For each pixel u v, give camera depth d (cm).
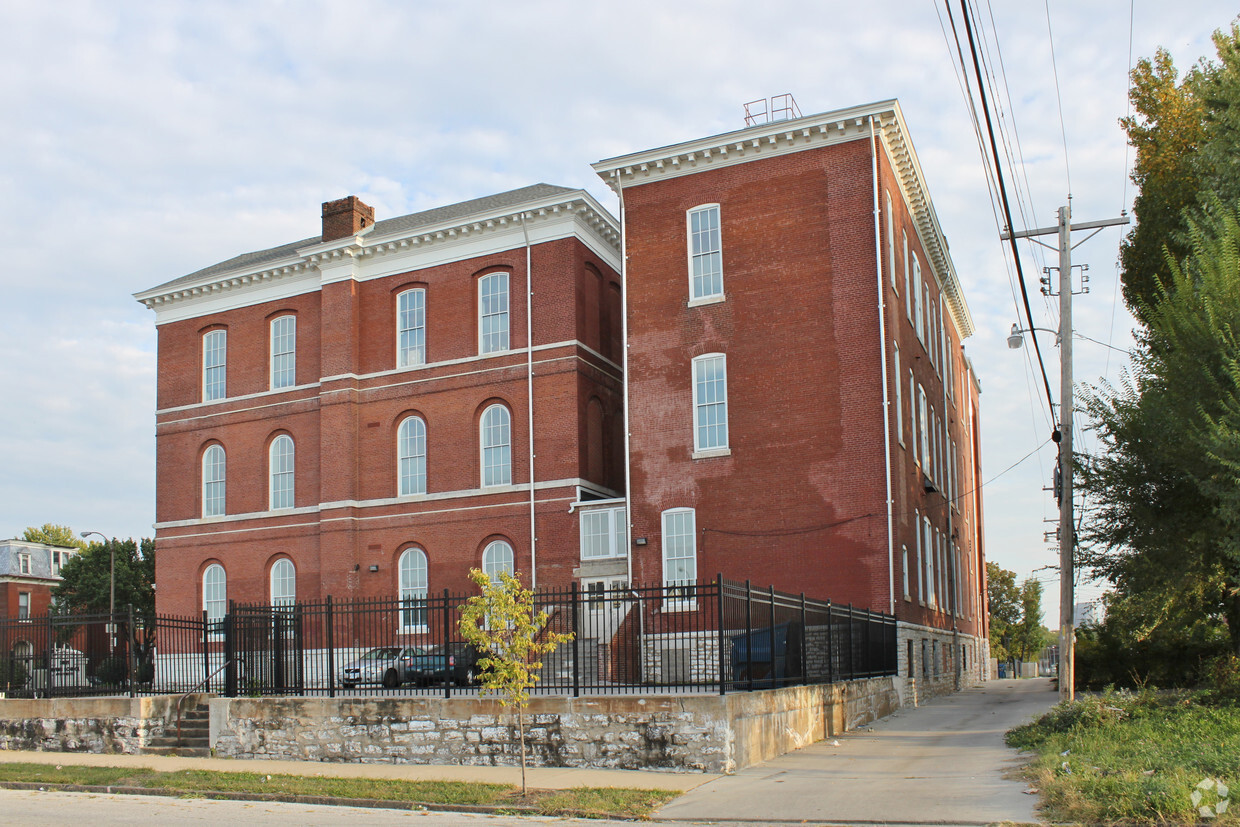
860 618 2780
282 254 4866
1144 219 3381
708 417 3491
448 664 2005
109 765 2033
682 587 1828
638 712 1780
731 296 3503
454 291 4125
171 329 4803
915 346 3997
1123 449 2631
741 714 1781
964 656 5206
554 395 3869
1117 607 3344
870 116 3344
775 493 3353
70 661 2538
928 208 4216
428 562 4012
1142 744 1577
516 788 1572
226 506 4547
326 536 4178
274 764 2003
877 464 3234
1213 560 2562
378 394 4219
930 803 1356
